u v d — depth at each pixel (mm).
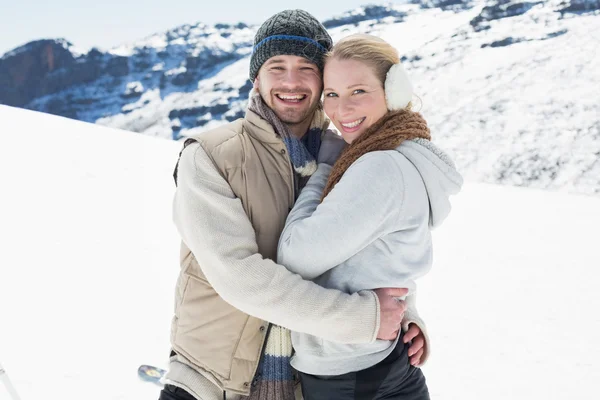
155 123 115438
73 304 4070
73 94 130875
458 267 6031
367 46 1473
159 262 5168
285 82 1575
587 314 4832
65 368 3092
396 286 1424
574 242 7367
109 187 7781
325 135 1710
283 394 1567
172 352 1658
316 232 1361
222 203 1450
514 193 10734
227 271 1418
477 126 56438
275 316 1396
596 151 47719
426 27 94938
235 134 1581
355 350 1428
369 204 1353
